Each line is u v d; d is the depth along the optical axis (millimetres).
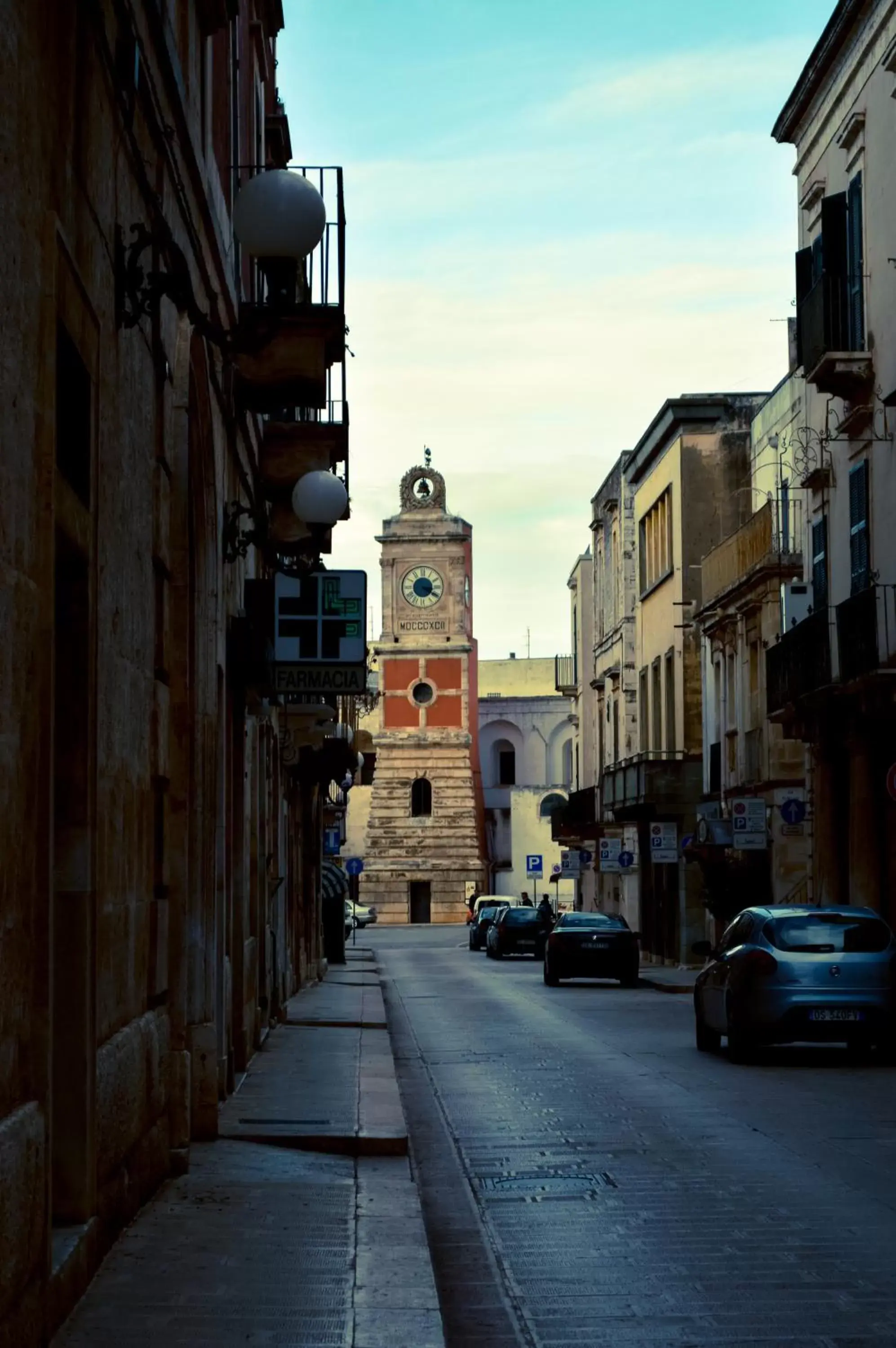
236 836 20594
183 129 13281
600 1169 14297
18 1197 6973
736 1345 8773
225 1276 9328
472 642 125125
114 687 10023
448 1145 15898
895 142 32438
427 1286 9180
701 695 57469
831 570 37281
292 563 26344
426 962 66312
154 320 11844
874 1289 9945
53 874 8383
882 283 33281
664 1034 28891
